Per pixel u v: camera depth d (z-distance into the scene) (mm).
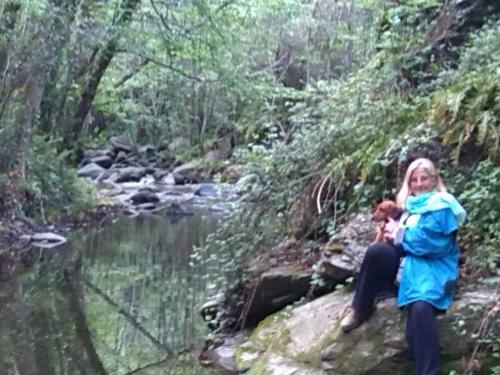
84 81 16422
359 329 4645
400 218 4543
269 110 10336
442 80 6430
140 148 25234
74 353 6152
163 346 6328
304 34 18516
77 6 12625
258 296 5961
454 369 4301
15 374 5629
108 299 7977
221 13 14461
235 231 6516
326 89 7410
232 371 5414
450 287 4305
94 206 14750
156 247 11234
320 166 6379
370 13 14969
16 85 12117
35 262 10008
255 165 6543
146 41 14977
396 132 6082
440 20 7191
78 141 18094
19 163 12180
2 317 7234
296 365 4828
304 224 6266
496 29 6418
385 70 6996
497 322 4246
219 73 14609
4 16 11648
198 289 8391
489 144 5457
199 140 23609
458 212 4328
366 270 4566
